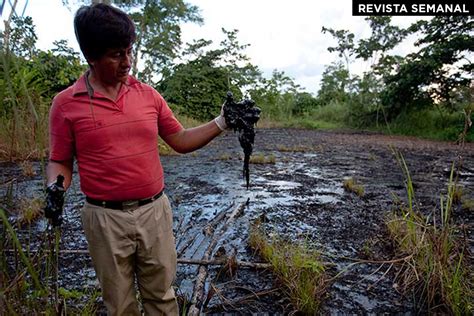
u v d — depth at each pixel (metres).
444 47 15.23
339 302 2.34
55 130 1.44
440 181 5.93
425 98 16.84
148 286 1.69
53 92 9.02
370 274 2.69
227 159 8.01
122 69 1.35
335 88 29.22
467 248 2.81
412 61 16.59
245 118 1.71
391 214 3.87
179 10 17.88
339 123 22.98
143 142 1.50
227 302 2.30
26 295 1.78
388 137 15.03
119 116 1.42
